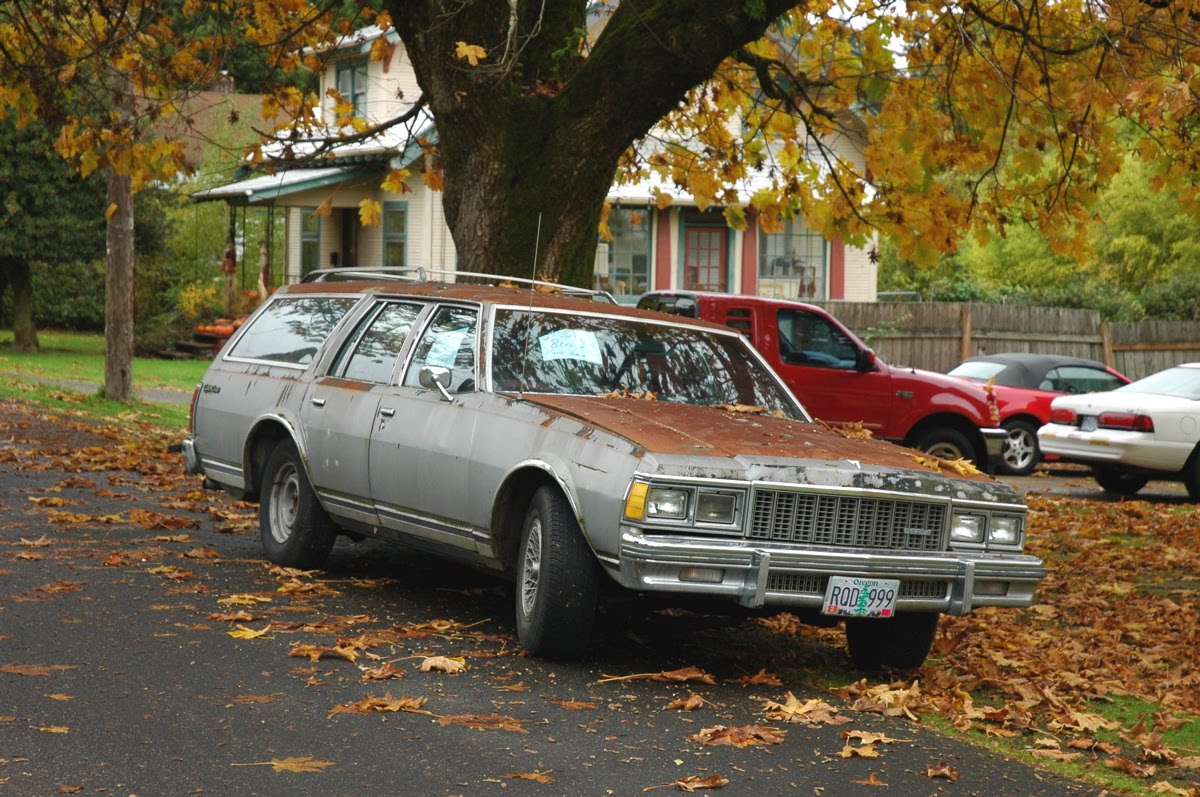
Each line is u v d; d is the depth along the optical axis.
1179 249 40.03
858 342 15.49
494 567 6.95
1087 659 7.48
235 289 36.50
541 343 7.36
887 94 11.84
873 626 6.97
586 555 6.27
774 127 12.94
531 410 6.74
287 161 12.52
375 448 7.66
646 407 6.88
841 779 4.90
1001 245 45.84
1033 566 6.54
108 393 20.45
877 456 6.58
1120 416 16.09
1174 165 10.52
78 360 31.39
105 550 8.95
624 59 10.16
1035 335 25.22
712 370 7.62
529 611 6.55
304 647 6.36
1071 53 9.60
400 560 9.25
